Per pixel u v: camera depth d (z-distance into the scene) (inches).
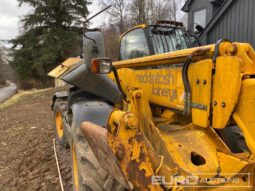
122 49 166.1
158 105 114.7
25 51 1022.4
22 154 220.8
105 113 128.3
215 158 88.7
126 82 135.6
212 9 451.8
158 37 147.7
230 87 83.0
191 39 156.6
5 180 181.3
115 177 90.5
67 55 1002.7
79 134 121.7
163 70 109.7
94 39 117.0
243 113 84.0
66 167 180.9
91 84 132.8
